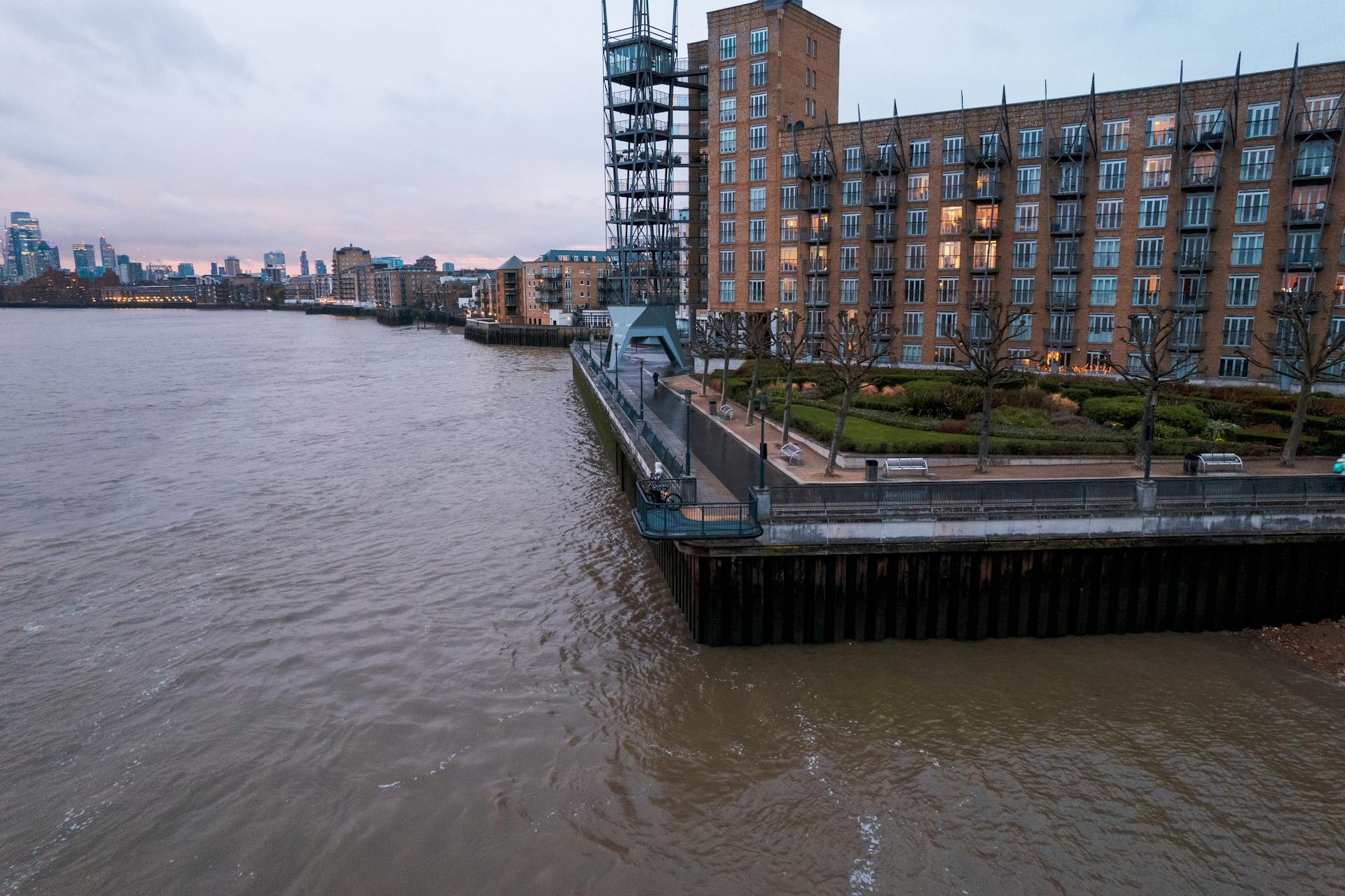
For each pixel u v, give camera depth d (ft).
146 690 74.84
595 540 114.32
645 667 77.66
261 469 156.04
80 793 60.90
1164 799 58.29
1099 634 82.69
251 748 66.08
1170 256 172.65
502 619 88.94
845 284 219.00
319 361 386.93
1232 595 82.89
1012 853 53.36
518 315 605.31
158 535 116.78
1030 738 65.36
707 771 62.13
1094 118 176.24
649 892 50.80
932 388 147.02
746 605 80.94
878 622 81.20
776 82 227.61
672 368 246.68
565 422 209.26
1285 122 158.20
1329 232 156.35
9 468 155.63
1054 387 153.79
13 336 573.74
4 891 51.65
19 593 96.43
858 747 64.44
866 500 80.64
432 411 229.04
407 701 72.64
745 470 111.04
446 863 53.62
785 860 53.11
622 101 257.96
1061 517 80.59
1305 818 56.39
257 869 53.42
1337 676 74.02
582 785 60.75
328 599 94.73
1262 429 125.18
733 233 240.73
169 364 368.07
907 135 204.44
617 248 271.28
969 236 196.34
